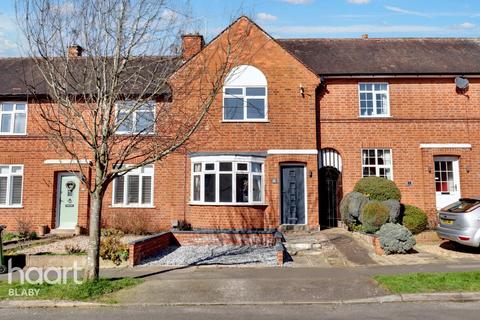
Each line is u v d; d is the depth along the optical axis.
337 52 19.56
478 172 17.09
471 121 17.39
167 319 6.77
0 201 17.61
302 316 6.89
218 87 9.41
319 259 11.84
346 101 17.55
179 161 16.84
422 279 8.73
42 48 8.70
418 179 17.11
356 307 7.43
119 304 7.62
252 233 14.03
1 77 18.84
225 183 16.12
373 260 11.45
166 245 13.76
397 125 17.38
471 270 9.77
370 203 14.14
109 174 8.60
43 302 7.65
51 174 17.42
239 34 16.81
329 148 17.44
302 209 16.64
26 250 12.98
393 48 19.91
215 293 8.21
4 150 17.64
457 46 20.12
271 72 17.05
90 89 9.38
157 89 9.30
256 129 16.78
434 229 15.66
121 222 16.89
